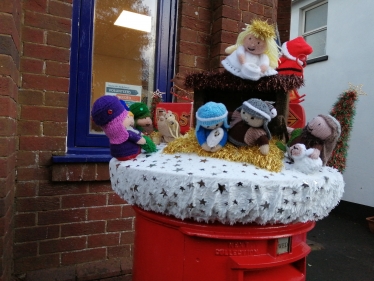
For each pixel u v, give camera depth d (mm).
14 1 1675
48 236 2107
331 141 917
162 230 947
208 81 1170
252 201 788
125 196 984
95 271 2182
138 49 2662
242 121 939
